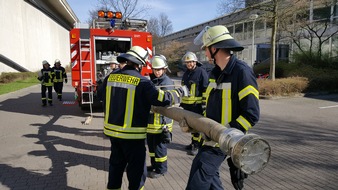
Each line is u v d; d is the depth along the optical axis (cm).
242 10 1458
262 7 1390
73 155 503
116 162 314
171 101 296
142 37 908
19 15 2541
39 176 408
